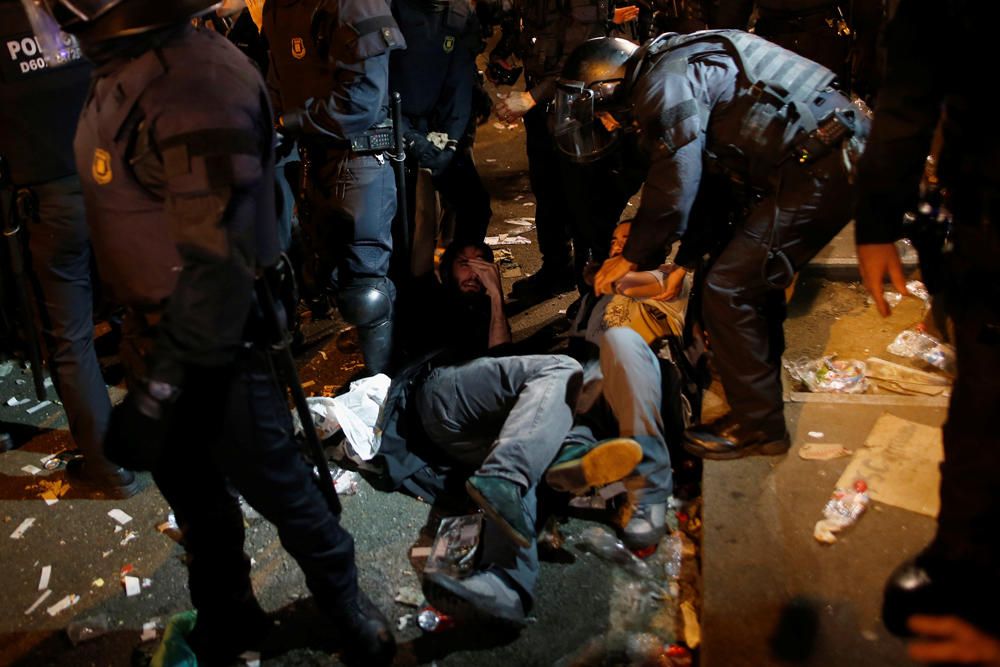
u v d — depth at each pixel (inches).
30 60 105.9
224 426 83.1
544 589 110.3
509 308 177.9
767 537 106.5
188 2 73.4
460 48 154.5
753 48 109.0
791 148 104.9
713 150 109.7
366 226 139.3
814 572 102.4
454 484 127.6
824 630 94.8
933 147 83.8
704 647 93.6
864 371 140.3
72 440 145.2
